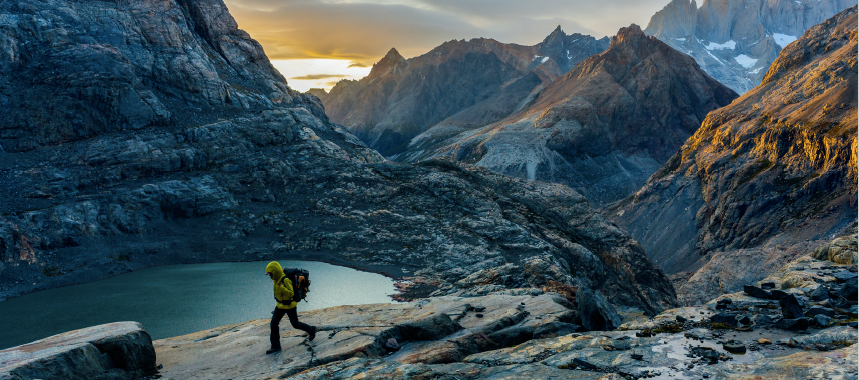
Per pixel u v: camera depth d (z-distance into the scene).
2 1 106.31
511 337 12.14
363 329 12.34
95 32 113.56
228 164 102.62
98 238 78.81
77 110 96.56
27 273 66.62
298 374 9.04
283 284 11.40
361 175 105.75
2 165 86.19
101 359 9.88
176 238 83.62
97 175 89.44
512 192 105.81
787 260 120.06
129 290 59.34
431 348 11.12
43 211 77.06
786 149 198.25
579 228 94.81
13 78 98.44
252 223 89.94
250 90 133.38
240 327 15.14
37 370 8.66
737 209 191.75
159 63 116.50
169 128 104.25
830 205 161.50
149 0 126.12
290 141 117.88
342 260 78.19
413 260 76.25
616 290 77.50
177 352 12.09
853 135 166.25
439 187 101.00
